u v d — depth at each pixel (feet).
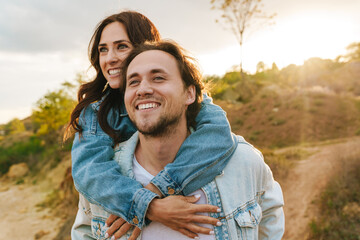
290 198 18.22
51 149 45.42
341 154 20.67
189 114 4.90
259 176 4.82
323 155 23.75
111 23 5.49
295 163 23.09
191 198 4.27
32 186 38.42
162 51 4.46
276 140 33.53
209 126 4.50
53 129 48.49
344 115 36.04
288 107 41.55
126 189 4.22
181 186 4.22
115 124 5.31
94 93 5.60
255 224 4.56
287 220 16.37
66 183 31.48
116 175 4.39
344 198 15.83
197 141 4.43
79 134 5.13
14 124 74.79
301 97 43.65
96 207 4.83
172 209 4.02
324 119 35.60
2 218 29.32
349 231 13.64
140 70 4.25
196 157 4.34
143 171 4.61
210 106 5.08
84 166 4.61
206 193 4.39
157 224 4.29
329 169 19.63
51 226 26.40
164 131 4.28
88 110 5.40
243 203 4.54
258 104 45.50
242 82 58.44
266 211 5.10
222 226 4.35
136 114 4.32
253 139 35.04
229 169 4.57
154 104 4.21
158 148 4.43
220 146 4.42
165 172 4.25
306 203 17.10
